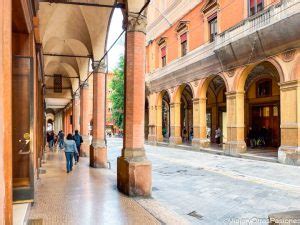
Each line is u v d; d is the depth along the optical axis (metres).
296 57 14.44
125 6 8.70
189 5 24.20
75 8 13.54
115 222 5.68
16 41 6.70
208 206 7.52
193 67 23.28
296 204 7.51
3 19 2.96
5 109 3.19
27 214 5.71
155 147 28.09
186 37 24.97
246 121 24.06
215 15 21.00
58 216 5.97
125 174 8.15
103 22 13.61
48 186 9.10
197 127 23.19
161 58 30.11
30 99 6.45
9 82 3.36
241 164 14.91
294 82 14.48
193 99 23.67
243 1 17.97
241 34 17.39
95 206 6.80
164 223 5.75
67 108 33.78
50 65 23.80
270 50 15.79
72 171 12.49
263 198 8.15
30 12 6.36
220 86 26.78
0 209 2.52
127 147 8.39
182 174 12.44
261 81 22.75
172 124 27.34
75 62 21.19
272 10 15.24
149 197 7.97
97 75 14.34
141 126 8.46
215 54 19.88
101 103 14.30
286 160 14.58
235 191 9.04
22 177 6.37
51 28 14.91
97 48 14.30
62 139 25.81
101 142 14.05
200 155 19.84
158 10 29.97
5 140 3.16
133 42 8.50
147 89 32.38
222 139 26.02
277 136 21.72
